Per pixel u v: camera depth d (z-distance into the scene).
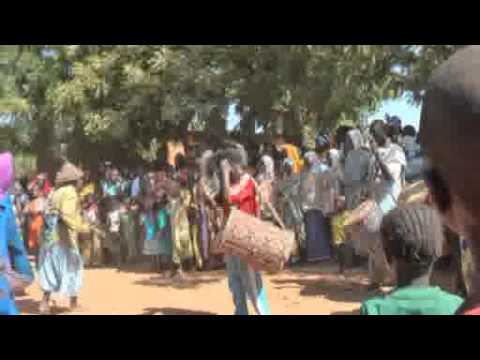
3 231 3.83
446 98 0.96
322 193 11.06
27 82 19.05
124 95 16.52
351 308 7.64
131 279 11.02
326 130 13.98
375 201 7.97
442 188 1.01
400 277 2.24
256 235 5.70
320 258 11.15
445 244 4.41
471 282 1.01
